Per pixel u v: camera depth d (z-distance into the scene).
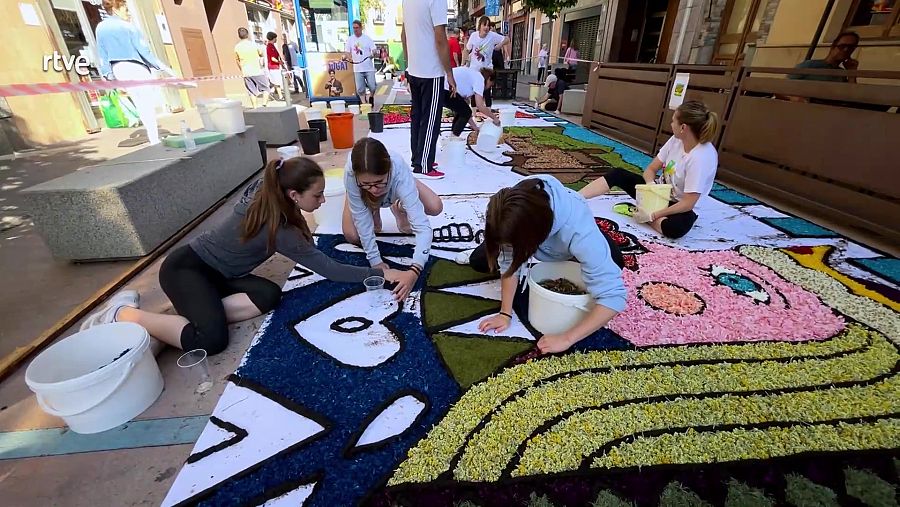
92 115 6.35
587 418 1.37
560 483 1.18
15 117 5.14
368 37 8.66
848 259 2.45
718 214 3.13
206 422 1.40
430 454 1.26
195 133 3.47
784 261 2.40
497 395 1.47
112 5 4.47
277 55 9.72
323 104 7.89
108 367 1.30
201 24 9.20
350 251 2.54
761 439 1.30
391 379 1.54
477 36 7.53
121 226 2.35
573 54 9.99
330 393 1.49
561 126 6.68
